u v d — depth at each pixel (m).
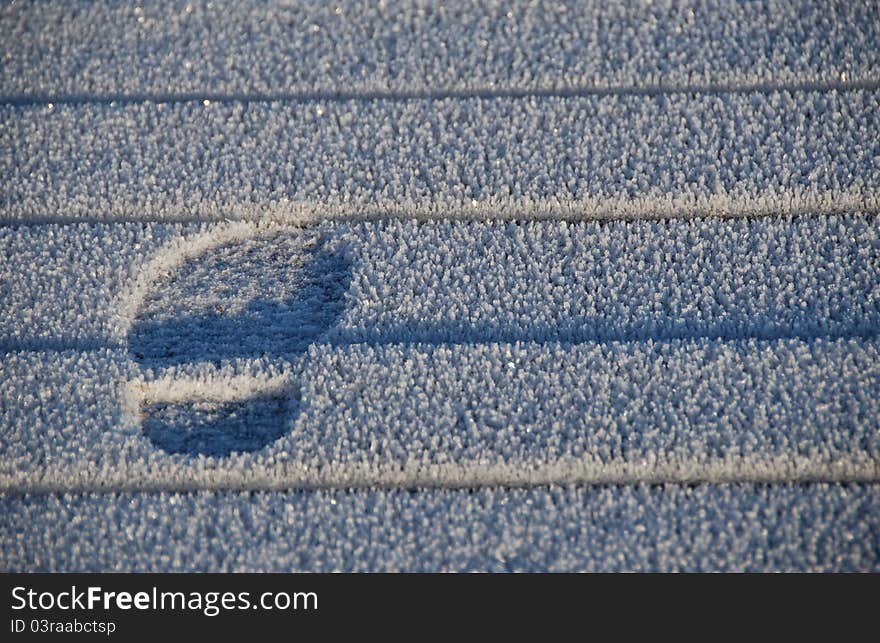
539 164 7.23
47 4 7.32
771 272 7.19
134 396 7.16
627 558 7.10
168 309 7.20
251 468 7.12
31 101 7.29
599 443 7.12
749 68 7.27
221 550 7.11
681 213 7.21
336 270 7.21
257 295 7.20
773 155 7.22
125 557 7.11
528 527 7.11
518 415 7.14
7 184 7.24
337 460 7.12
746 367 7.15
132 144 7.25
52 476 7.13
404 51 7.29
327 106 7.27
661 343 7.16
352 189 7.23
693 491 7.12
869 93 7.25
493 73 7.28
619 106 7.25
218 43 7.31
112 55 7.30
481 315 7.18
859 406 7.13
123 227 7.22
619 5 7.30
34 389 7.16
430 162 7.24
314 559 7.11
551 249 7.20
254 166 7.24
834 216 7.20
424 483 7.12
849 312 7.17
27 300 7.20
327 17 7.32
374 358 7.16
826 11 7.29
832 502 7.11
